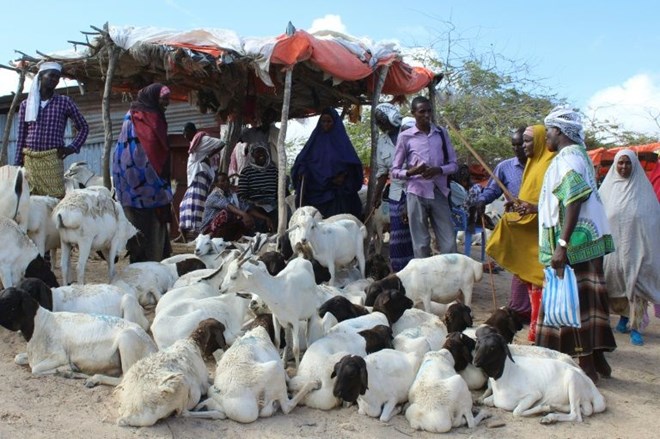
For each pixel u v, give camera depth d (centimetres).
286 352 577
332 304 617
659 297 744
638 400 559
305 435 464
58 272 927
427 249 862
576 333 577
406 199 881
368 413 498
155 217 866
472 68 2320
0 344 621
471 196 1119
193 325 575
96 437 439
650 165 1177
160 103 854
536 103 2316
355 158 1023
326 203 1023
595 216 567
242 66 902
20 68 984
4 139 1005
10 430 440
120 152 841
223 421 475
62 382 525
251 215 1058
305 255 775
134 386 465
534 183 712
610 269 765
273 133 1287
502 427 491
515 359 535
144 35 878
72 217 702
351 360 474
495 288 1032
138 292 736
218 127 1764
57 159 838
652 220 743
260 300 588
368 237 1050
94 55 938
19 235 645
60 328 545
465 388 493
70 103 849
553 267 566
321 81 1052
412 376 520
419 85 1070
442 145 867
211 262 840
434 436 475
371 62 965
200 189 1196
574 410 509
